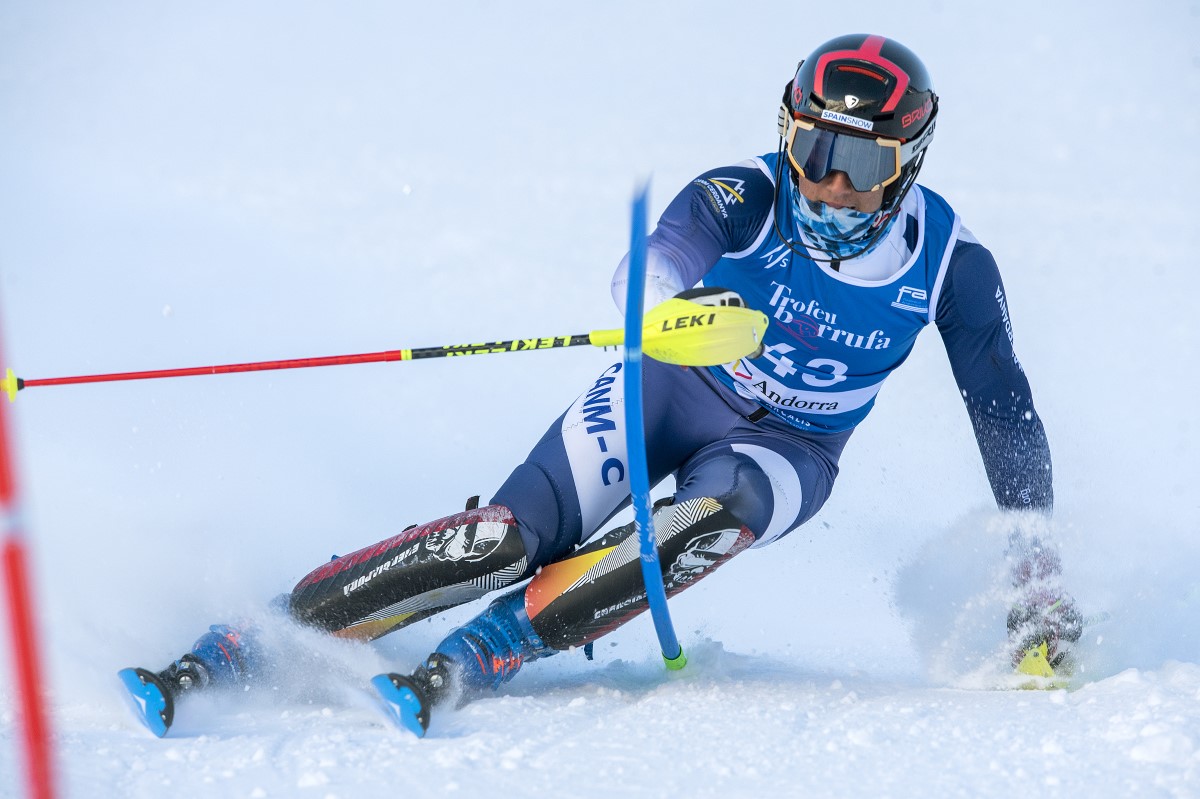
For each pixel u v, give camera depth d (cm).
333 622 1102
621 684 1173
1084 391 2466
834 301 1148
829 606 1482
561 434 1198
